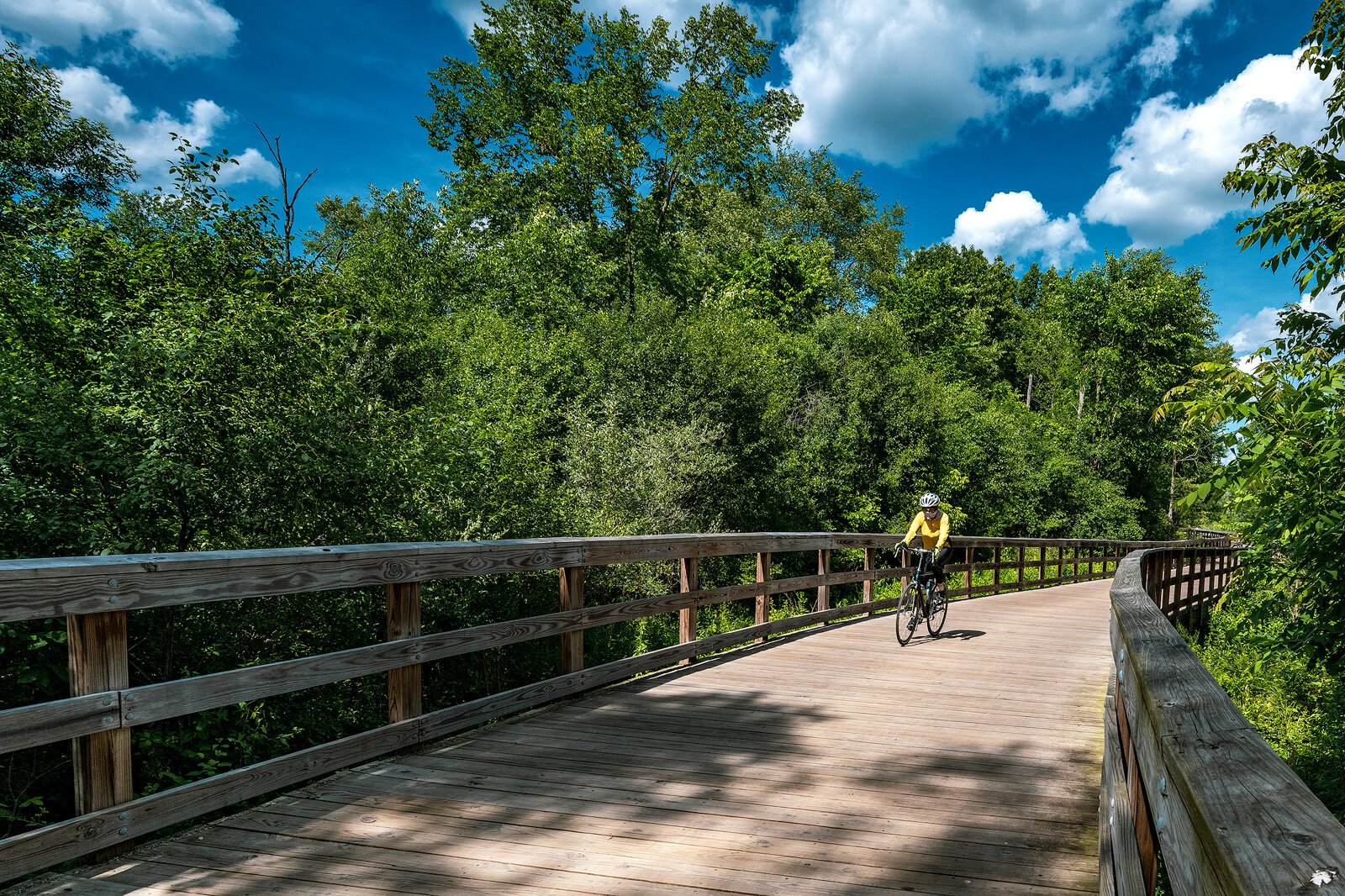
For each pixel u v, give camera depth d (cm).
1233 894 76
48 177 2094
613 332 2153
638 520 1515
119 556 316
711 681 671
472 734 507
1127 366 4078
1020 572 1764
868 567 1142
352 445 839
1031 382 5259
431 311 2852
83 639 304
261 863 316
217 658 739
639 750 475
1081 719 559
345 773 425
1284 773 105
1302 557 608
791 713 566
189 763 649
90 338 820
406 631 459
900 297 5053
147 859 318
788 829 358
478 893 293
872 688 649
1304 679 1019
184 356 747
